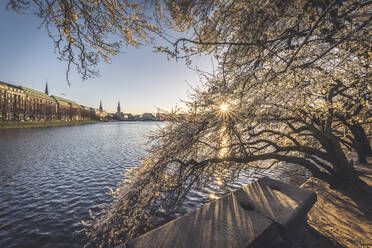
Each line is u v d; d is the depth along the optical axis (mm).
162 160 3418
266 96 2992
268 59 2773
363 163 9883
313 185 6805
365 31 1835
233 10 2383
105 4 2746
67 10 2631
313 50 2963
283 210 2092
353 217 4129
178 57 2727
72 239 6391
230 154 4086
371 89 2936
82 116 165500
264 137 5227
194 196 9547
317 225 3850
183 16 2533
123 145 32562
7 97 82438
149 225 5488
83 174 14766
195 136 3430
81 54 3205
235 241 1583
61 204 9219
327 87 3408
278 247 1761
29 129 63062
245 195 2477
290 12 2189
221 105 3145
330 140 5129
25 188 11617
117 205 3506
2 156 21734
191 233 1699
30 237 6543
